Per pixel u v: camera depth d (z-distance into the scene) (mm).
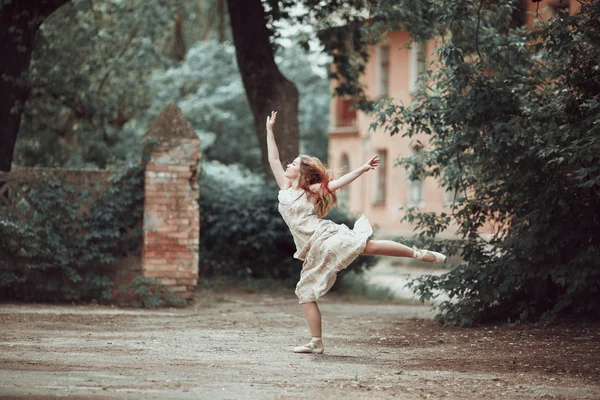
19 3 15352
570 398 6273
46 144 20859
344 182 8250
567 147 9797
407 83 38531
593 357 8445
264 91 19438
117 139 24969
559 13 11719
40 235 13453
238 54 19625
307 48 18766
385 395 6219
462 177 12195
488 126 11164
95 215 13812
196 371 7156
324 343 9617
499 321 11562
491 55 12250
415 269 30953
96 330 10250
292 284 18156
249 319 12328
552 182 11016
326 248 8172
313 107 46781
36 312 11969
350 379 6953
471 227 11844
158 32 23875
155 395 5898
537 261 11188
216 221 18312
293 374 7160
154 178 13969
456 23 12242
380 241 8164
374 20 15078
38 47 18469
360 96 19438
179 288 14078
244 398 5906
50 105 19703
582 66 10820
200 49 34844
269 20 18766
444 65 12125
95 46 21328
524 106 11258
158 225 13969
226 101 35438
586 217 11242
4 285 13180
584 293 11250
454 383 6844
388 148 40000
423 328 11320
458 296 11695
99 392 5930
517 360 8258
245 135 37594
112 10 23062
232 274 18375
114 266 14023
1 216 13297
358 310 14773
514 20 13938
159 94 33312
